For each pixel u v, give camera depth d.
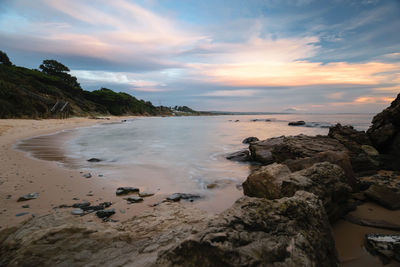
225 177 8.59
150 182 7.71
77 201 5.59
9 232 3.08
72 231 2.97
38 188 6.34
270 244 2.12
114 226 3.77
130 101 120.06
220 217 2.52
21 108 35.69
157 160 11.92
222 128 38.25
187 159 12.34
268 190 4.93
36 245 2.65
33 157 10.87
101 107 86.50
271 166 5.56
